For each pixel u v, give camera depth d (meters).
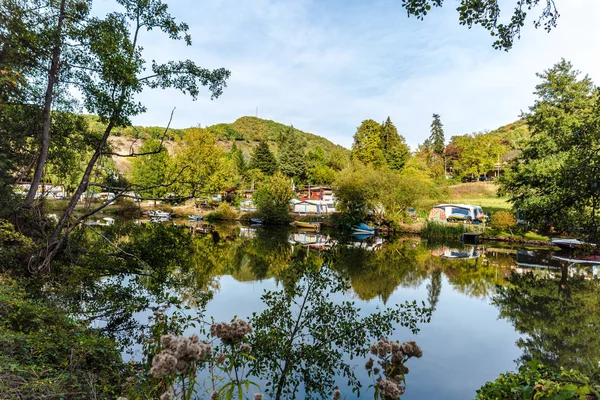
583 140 5.86
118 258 9.97
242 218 42.84
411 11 4.59
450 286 13.45
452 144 64.38
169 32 9.80
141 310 8.27
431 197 38.41
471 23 4.73
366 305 10.33
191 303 9.23
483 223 30.23
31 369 3.30
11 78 7.93
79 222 9.09
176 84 10.13
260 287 12.27
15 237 7.55
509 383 3.40
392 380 2.25
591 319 9.78
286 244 23.69
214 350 4.29
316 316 5.84
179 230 10.48
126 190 9.84
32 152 10.02
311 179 65.06
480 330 8.84
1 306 4.52
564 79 20.86
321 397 5.13
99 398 3.63
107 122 9.05
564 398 2.51
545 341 8.24
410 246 24.20
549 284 13.88
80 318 7.23
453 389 6.13
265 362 5.10
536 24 4.61
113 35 8.82
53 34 8.34
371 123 63.78
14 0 8.35
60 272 8.84
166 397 2.13
